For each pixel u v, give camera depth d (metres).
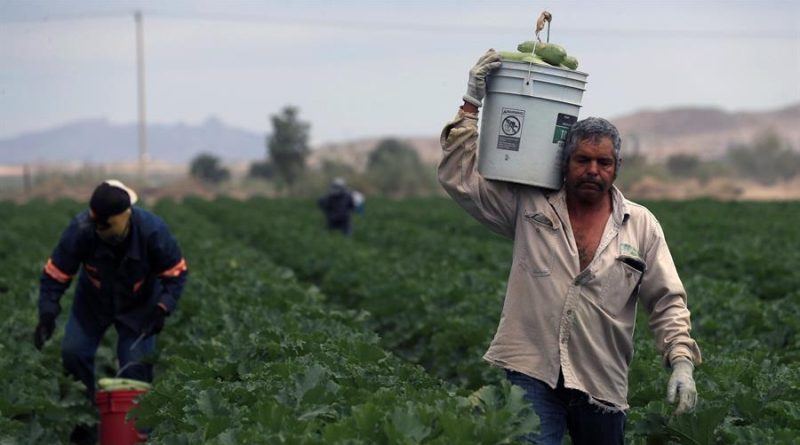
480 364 26.73
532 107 15.38
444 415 14.30
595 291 15.10
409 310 34.38
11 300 35.59
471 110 15.62
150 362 26.39
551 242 15.18
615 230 15.20
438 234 71.81
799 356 25.06
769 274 43.12
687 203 114.19
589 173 14.84
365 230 80.25
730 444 16.86
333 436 14.56
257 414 16.03
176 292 24.17
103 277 24.08
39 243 59.88
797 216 89.19
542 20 16.02
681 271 46.41
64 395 26.73
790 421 17.70
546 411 15.20
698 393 18.89
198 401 17.08
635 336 27.53
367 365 19.50
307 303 33.53
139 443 21.44
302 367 18.81
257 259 53.81
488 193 15.72
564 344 15.09
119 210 22.77
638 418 18.30
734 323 29.42
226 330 26.94
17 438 21.92
